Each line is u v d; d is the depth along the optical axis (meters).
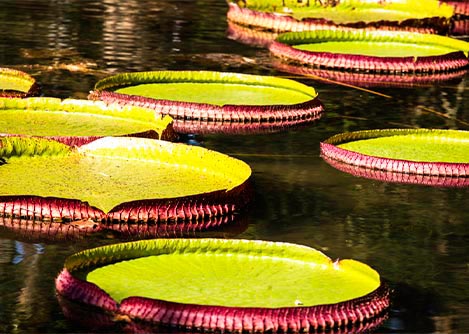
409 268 7.18
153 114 10.34
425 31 17.56
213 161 8.80
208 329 5.76
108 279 6.21
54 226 7.69
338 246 7.57
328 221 8.11
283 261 6.54
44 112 10.59
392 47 16.05
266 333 5.77
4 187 8.12
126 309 5.90
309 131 11.02
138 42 15.45
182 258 6.52
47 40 15.13
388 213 8.37
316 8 19.83
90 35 15.73
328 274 6.37
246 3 19.09
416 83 13.85
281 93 12.38
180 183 8.44
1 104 10.57
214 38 16.30
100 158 9.09
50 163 8.88
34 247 7.28
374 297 6.14
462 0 20.14
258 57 15.04
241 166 8.55
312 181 9.13
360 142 10.16
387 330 6.09
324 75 14.11
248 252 6.58
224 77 12.66
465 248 7.63
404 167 9.43
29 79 12.24
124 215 7.74
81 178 8.46
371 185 9.09
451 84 13.90
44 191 8.05
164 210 7.83
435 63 14.66
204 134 10.73
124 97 11.47
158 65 13.89
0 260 7.01
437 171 9.38
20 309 6.18
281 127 11.15
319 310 5.85
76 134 9.78
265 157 9.89
